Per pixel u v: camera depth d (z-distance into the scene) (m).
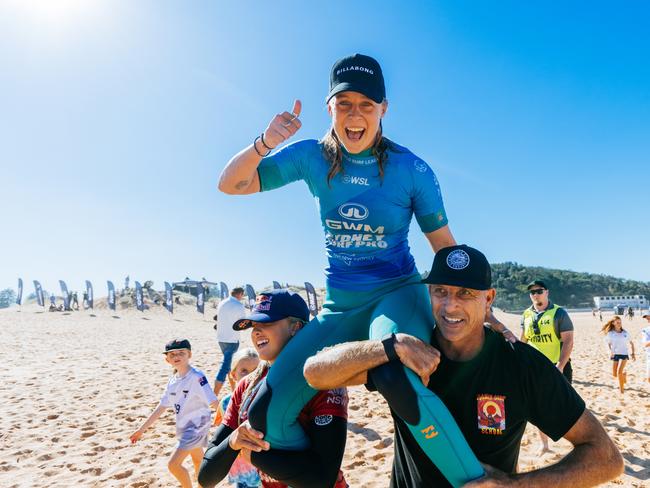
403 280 2.35
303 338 2.27
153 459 5.32
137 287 44.19
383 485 4.41
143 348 17.45
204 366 12.62
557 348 5.43
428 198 2.36
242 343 19.98
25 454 5.46
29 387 9.52
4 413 7.35
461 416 1.98
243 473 3.12
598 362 14.38
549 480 1.75
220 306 7.43
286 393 2.13
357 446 5.60
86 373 11.37
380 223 2.29
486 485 1.64
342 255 2.36
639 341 21.97
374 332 1.99
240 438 2.21
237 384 2.71
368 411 7.18
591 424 1.90
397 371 1.68
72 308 45.88
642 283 154.00
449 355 2.02
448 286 1.91
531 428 6.28
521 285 138.38
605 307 108.69
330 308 2.35
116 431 6.41
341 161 2.29
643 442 5.71
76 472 4.93
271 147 2.21
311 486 2.11
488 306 2.06
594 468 1.82
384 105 2.33
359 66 2.15
